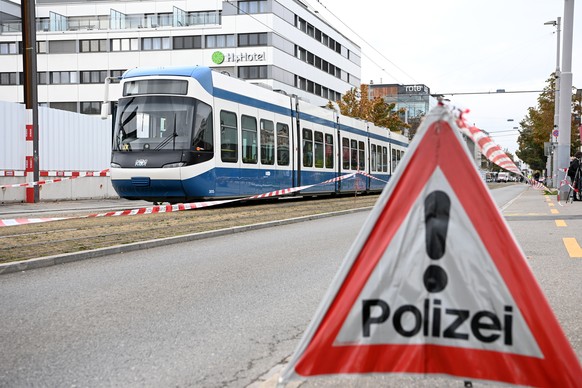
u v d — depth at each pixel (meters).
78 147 25.75
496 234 2.84
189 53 59.06
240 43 58.28
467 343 2.83
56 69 60.66
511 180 111.81
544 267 7.35
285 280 6.90
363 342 2.87
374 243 2.91
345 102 61.38
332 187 26.17
